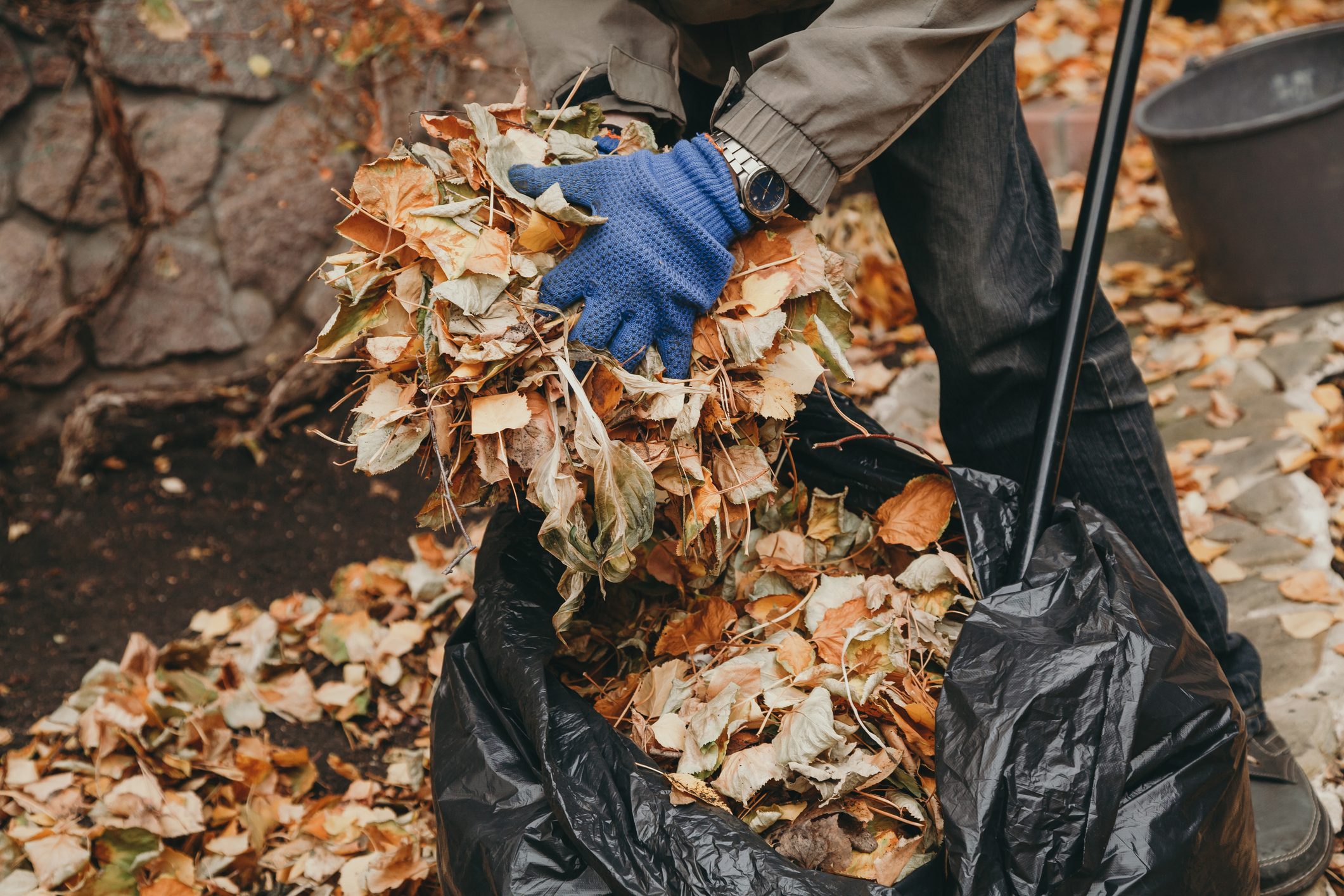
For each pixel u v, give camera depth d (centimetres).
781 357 94
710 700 98
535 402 88
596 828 83
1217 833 87
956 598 104
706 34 118
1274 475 180
